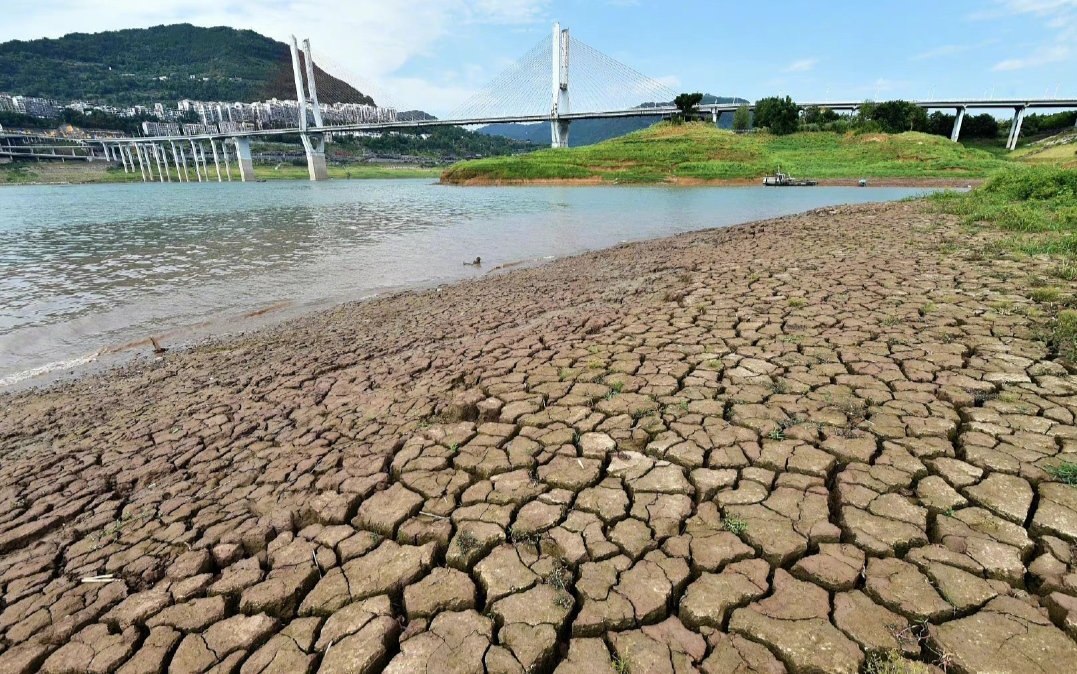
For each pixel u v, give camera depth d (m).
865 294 5.48
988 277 5.77
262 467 3.20
